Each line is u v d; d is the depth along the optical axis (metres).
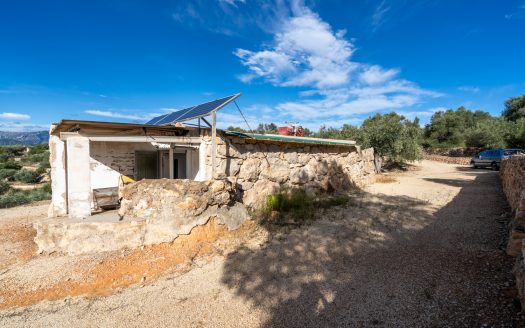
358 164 13.12
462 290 3.48
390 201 9.03
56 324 3.43
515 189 6.43
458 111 47.47
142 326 3.31
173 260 5.08
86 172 6.14
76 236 5.55
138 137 6.91
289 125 14.69
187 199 5.87
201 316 3.44
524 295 2.76
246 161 8.23
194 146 8.48
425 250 4.81
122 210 6.14
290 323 3.20
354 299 3.56
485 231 5.45
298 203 8.19
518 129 23.02
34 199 12.88
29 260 5.36
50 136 7.45
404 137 18.81
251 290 3.96
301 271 4.42
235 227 6.46
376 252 4.93
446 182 12.94
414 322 3.03
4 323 3.49
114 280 4.47
